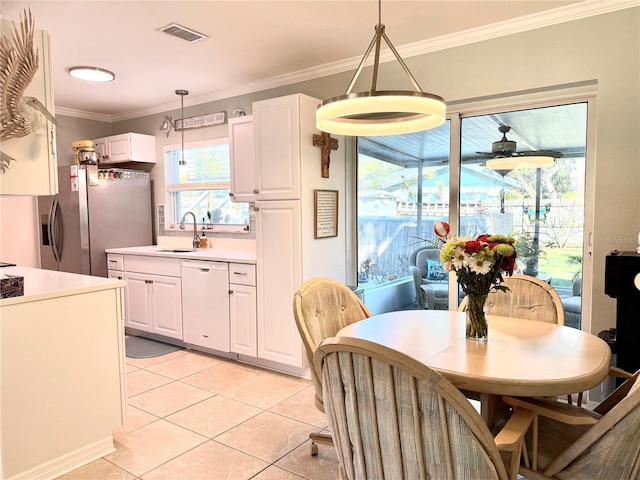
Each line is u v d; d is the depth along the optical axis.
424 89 3.15
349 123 1.97
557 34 2.67
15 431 1.96
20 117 1.99
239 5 2.55
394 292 3.63
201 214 4.78
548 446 1.50
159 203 5.05
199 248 4.56
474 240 1.76
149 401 2.91
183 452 2.29
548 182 2.96
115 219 4.66
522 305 2.34
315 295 2.18
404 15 2.68
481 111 3.13
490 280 1.76
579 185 2.86
